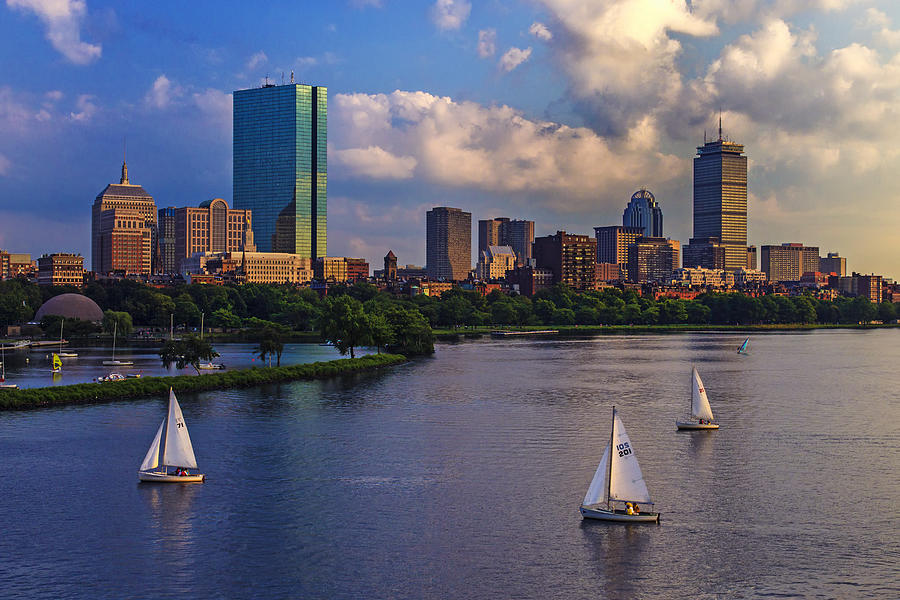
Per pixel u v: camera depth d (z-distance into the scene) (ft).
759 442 468.75
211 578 275.80
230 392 650.84
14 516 333.62
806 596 264.11
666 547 302.25
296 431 492.54
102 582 272.31
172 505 347.77
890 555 295.69
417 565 286.66
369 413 555.28
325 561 289.74
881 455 436.76
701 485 379.14
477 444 458.91
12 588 267.59
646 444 463.42
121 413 546.26
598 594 265.13
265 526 322.96
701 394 508.94
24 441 460.55
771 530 319.47
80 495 360.69
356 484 378.32
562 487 373.40
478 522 327.67
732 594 265.54
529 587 270.05
